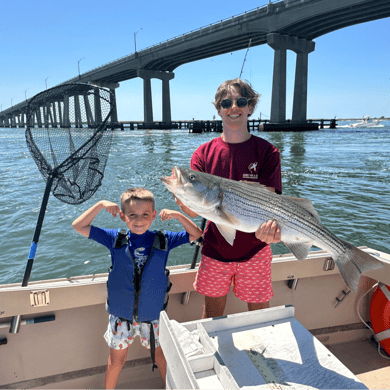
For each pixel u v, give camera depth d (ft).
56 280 7.92
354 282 6.59
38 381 7.95
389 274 9.18
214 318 5.96
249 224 6.84
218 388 4.65
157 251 7.30
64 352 8.07
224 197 6.72
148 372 8.64
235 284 7.81
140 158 67.67
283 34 162.50
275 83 167.94
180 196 6.89
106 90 8.12
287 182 45.11
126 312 7.17
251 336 5.84
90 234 7.32
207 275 7.68
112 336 7.25
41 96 8.25
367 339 10.32
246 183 6.90
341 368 5.22
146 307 7.21
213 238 7.59
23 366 7.79
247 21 165.37
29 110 8.18
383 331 9.48
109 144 8.33
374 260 6.42
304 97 178.81
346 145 96.94
